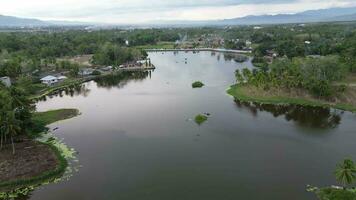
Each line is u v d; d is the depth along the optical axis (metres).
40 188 91.25
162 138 125.31
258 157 108.50
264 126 137.88
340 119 145.88
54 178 96.31
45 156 107.44
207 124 140.25
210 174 97.88
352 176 81.75
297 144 118.75
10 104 113.38
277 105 166.75
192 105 169.25
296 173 97.62
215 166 102.69
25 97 127.75
